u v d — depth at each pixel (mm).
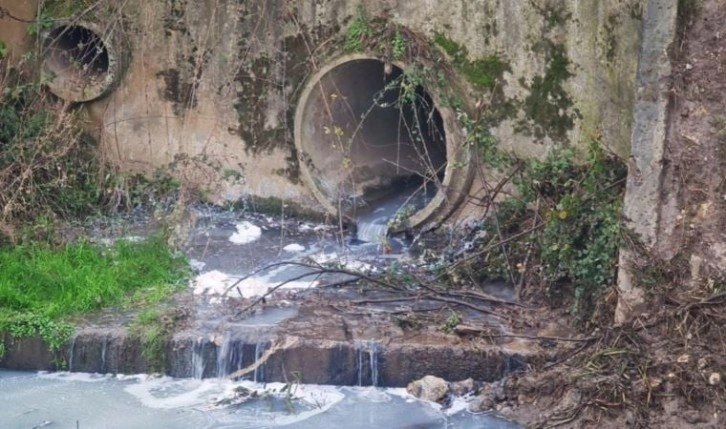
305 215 12898
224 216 13000
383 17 12086
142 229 12406
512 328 10023
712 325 8945
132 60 13148
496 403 9359
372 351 9703
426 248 11781
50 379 10008
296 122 12656
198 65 12969
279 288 10906
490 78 11680
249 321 10188
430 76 11844
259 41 12734
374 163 13406
